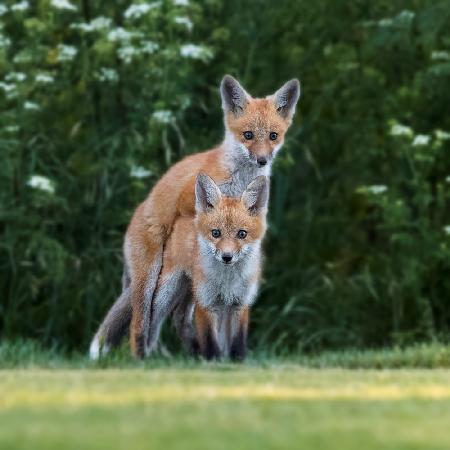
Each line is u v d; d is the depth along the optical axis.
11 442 4.68
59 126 16.02
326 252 17.66
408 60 17.48
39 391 6.39
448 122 17.19
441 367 9.99
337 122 17.48
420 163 16.23
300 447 4.66
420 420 5.46
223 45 16.50
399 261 16.31
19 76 14.24
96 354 10.98
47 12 14.91
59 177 15.61
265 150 11.53
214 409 5.65
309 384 7.06
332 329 15.92
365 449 4.65
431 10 15.83
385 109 17.23
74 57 15.52
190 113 16.30
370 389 6.76
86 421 5.21
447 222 16.88
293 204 17.50
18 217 14.76
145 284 11.41
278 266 16.69
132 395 6.18
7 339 15.12
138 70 14.97
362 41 17.55
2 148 14.54
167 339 14.44
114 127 15.54
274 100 11.94
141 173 14.36
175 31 15.46
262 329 15.77
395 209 15.24
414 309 16.09
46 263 14.66
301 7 16.75
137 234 11.56
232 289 10.36
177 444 4.65
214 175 11.46
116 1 16.03
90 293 14.91
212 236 10.26
